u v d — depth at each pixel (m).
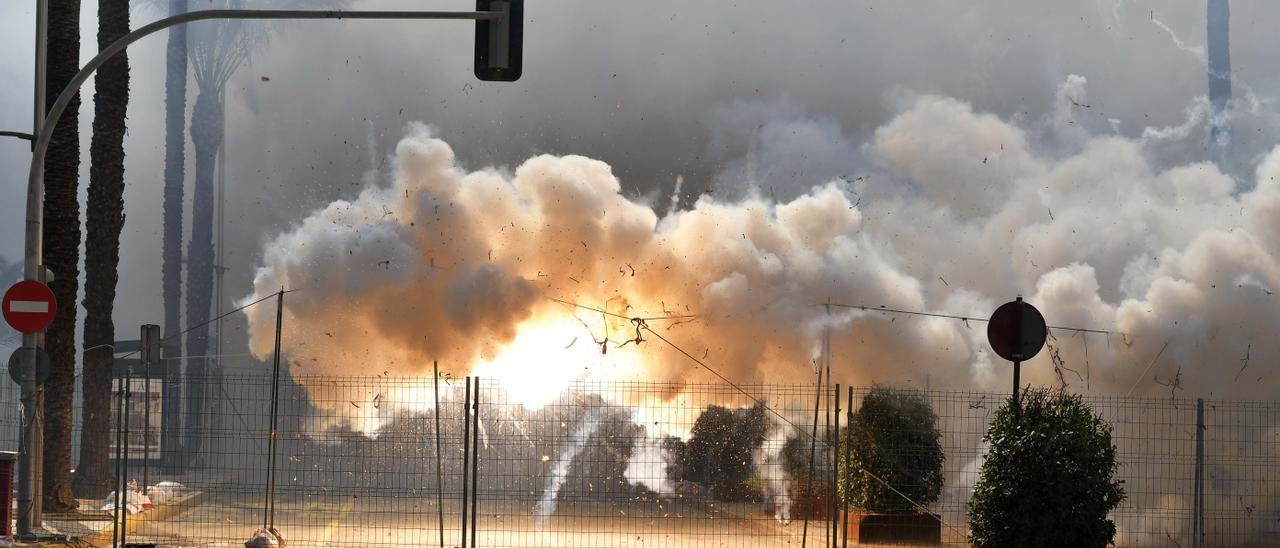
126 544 14.88
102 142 22.22
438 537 17.34
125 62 22.34
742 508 21.34
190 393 22.06
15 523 17.12
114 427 23.02
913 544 17.36
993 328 13.79
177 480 21.80
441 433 20.59
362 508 20.12
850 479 17.83
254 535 15.69
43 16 16.84
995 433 13.72
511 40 14.93
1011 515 13.37
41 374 16.02
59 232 19.44
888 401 18.19
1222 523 17.55
